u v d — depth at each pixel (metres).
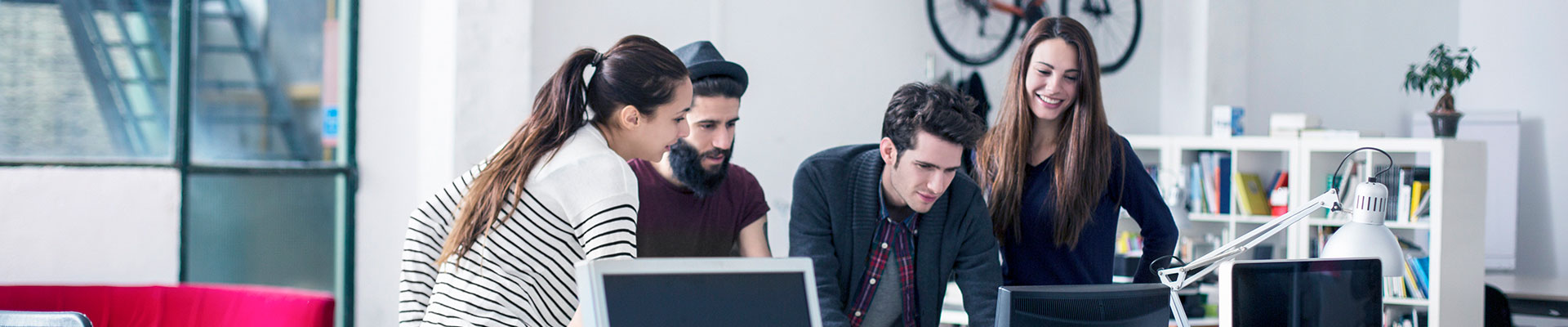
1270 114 6.08
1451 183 4.45
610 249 1.54
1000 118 2.50
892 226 2.24
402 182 4.07
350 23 3.98
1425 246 5.41
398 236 4.08
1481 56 6.22
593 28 4.15
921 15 5.07
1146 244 2.59
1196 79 5.78
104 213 3.59
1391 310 4.71
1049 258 2.48
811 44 4.69
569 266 1.62
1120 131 5.77
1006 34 5.41
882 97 4.96
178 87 3.74
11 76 4.09
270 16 4.84
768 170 4.56
